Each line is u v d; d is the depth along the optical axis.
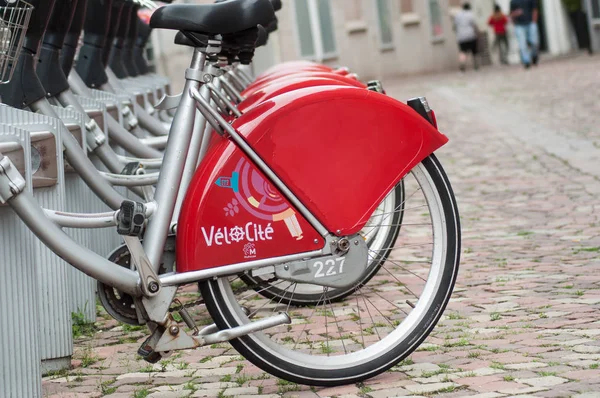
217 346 4.29
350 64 32.59
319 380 3.52
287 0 30.20
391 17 34.53
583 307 4.52
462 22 32.59
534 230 6.82
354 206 3.53
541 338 4.01
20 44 3.50
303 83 3.92
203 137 3.51
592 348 3.78
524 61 28.89
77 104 4.74
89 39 6.01
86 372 4.02
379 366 3.58
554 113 14.69
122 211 3.26
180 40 3.57
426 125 3.62
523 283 5.16
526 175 9.44
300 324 4.38
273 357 3.48
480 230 6.98
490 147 11.79
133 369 4.01
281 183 3.45
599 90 17.58
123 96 6.27
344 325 4.33
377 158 3.56
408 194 4.46
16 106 4.14
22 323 3.47
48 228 3.25
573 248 6.07
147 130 6.44
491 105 17.41
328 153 3.51
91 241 5.05
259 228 3.43
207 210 3.37
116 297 3.37
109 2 5.97
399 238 6.60
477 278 5.38
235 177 3.40
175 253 3.39
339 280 3.52
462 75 30.50
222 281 3.43
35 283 3.53
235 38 3.49
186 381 3.76
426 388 3.41
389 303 4.69
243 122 3.44
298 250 3.48
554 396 3.19
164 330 3.33
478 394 3.29
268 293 4.56
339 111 3.52
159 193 3.39
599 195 8.00
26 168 3.41
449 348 3.96
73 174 4.84
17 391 3.46
